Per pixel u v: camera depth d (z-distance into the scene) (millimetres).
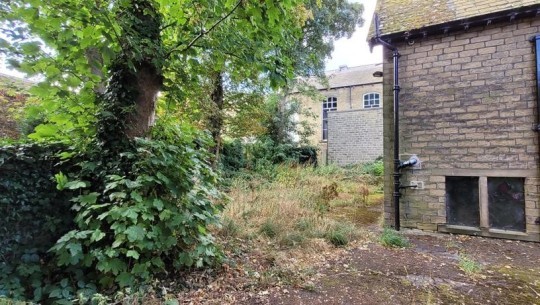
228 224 4777
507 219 5047
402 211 5797
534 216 4812
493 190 5145
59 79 3145
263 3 3271
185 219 3156
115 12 3254
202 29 3865
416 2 6207
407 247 4582
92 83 3438
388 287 3170
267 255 3992
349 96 22156
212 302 2840
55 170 3348
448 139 5441
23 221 3084
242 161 11922
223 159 10797
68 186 3059
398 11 6227
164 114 4508
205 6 3514
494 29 5117
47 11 2957
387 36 5820
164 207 3133
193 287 3109
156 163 3098
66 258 2807
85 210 3068
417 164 5680
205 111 7820
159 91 4156
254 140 13758
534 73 4816
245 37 3898
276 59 4043
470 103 5277
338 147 17656
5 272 2875
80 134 3488
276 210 5836
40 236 3182
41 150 3252
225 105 9930
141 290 2775
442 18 5465
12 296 2721
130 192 3107
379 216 6941
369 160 16766
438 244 4754
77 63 3184
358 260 4008
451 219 5469
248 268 3574
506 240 4945
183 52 3895
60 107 3457
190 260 3221
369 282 3297
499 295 2982
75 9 2846
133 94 3572
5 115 6742
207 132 4090
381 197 9484
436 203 5516
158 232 3021
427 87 5633
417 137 5703
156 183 3193
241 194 7004
